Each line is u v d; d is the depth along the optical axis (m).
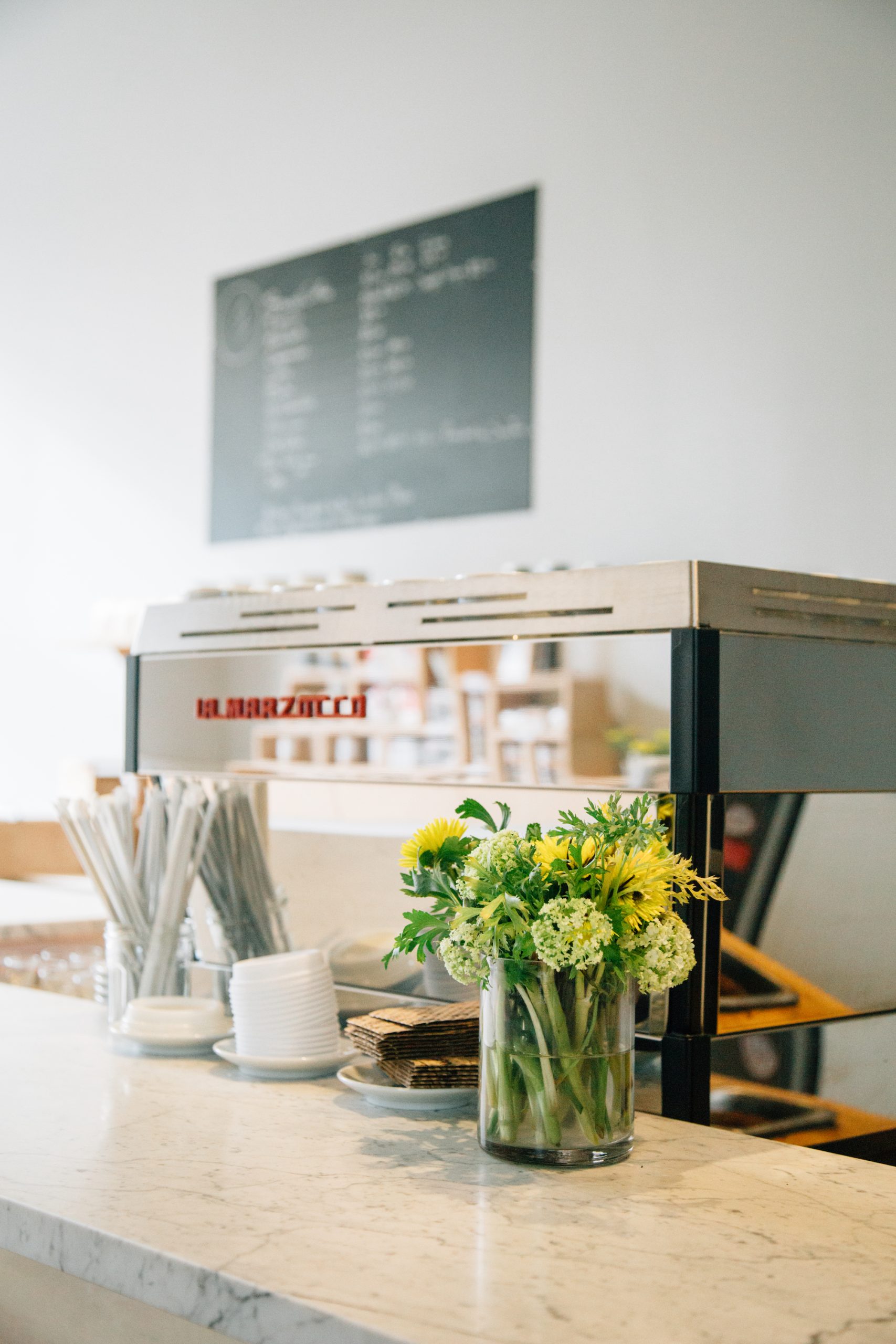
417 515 3.20
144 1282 0.74
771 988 1.12
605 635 1.14
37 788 4.35
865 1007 1.20
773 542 2.52
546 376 2.94
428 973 1.27
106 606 3.38
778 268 2.53
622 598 1.13
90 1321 0.85
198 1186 0.86
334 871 1.35
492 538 3.04
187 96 3.88
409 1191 0.86
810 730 1.16
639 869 0.93
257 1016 1.19
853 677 1.20
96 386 4.17
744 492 2.57
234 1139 0.98
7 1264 0.92
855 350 2.41
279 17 3.61
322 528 3.44
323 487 3.44
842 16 2.45
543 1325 0.64
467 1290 0.69
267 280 3.61
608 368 2.82
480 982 0.96
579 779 1.15
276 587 1.43
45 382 4.34
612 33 2.84
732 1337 0.63
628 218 2.79
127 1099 1.10
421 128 3.24
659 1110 1.09
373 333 3.31
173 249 3.92
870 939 1.21
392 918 1.30
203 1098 1.11
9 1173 0.89
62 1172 0.89
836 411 2.43
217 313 3.76
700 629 1.08
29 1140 0.97
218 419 3.74
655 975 0.94
